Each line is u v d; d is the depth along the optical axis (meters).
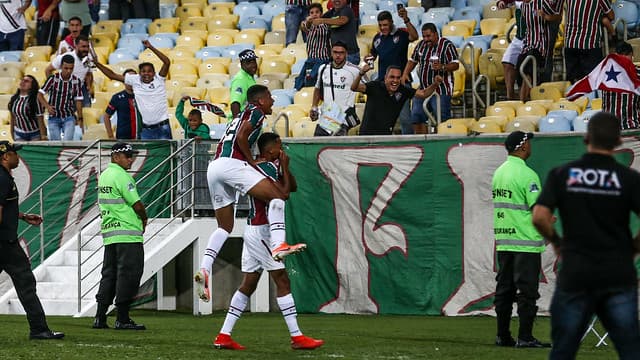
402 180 44.19
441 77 48.25
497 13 64.50
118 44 71.00
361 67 52.41
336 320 41.50
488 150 43.12
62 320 41.62
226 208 30.94
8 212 31.92
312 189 45.50
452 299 43.28
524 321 30.44
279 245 29.34
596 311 18.44
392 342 32.34
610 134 18.39
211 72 65.56
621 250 18.12
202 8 75.38
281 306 30.02
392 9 68.69
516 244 30.27
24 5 71.44
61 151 49.28
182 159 46.81
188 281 47.53
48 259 47.12
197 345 31.33
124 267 37.31
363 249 44.66
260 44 69.06
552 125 50.09
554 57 59.53
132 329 37.28
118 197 37.31
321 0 68.94
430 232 43.72
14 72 68.06
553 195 18.50
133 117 52.62
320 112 52.75
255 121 30.33
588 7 52.50
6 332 35.88
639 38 56.84
